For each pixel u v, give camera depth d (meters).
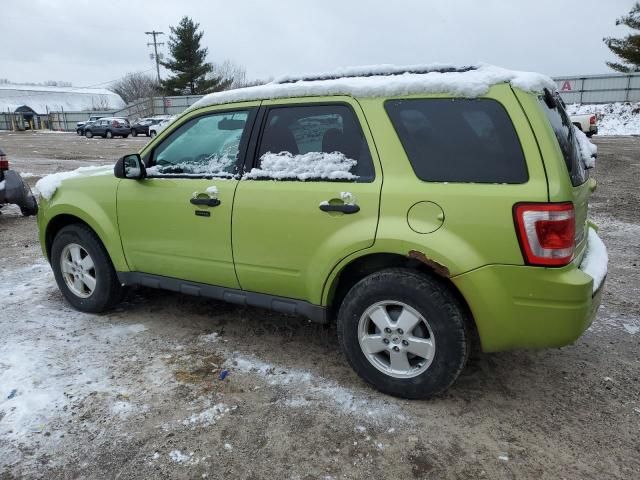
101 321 4.23
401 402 3.07
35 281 5.25
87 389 3.21
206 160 3.66
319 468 2.55
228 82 60.44
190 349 3.75
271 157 3.35
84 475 2.51
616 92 35.69
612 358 3.60
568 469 2.53
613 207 8.74
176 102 55.06
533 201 2.60
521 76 2.78
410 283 2.89
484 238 2.69
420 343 2.94
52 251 4.44
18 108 58.19
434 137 2.87
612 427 2.84
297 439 2.75
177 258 3.76
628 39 33.44
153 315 4.36
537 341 2.74
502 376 3.37
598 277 2.88
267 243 3.31
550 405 3.05
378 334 3.09
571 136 3.14
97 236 4.21
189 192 3.61
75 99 89.69
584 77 36.47
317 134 3.22
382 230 2.88
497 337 2.79
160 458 2.62
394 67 3.47
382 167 2.96
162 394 3.16
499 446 2.70
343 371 3.44
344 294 3.39
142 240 3.91
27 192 8.50
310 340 3.90
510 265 2.67
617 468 2.53
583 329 2.72
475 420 2.91
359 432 2.80
